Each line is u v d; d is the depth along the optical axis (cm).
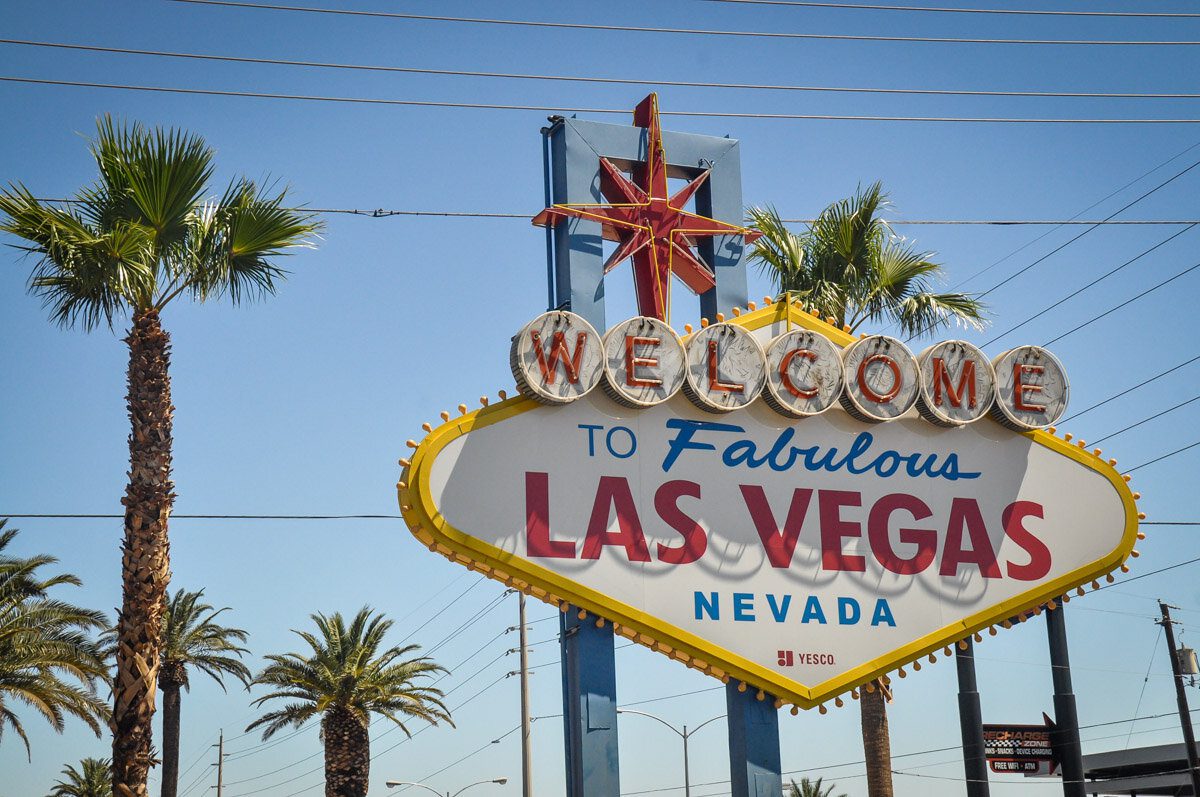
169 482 2284
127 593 2217
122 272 2239
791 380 2150
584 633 1994
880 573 2139
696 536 2059
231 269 2378
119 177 2278
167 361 2319
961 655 2484
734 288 2272
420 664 5144
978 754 2422
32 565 3850
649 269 2242
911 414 2239
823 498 2147
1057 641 2241
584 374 2039
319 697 4975
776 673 2038
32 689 3747
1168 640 4403
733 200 2312
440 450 1970
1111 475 2305
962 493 2223
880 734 2947
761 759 2009
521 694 4703
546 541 1984
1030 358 2305
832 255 3036
